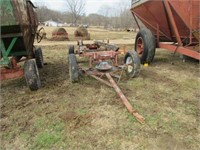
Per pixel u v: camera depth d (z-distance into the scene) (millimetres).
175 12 6504
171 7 6488
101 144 3121
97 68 5520
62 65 7977
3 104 4504
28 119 3861
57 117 3893
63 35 19203
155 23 8109
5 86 5645
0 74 4875
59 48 12984
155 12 7480
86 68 5898
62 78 6164
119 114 3938
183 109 4137
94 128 3512
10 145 3164
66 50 12086
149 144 3104
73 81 5625
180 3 6320
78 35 20484
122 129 3463
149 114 3932
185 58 8656
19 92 5164
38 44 15242
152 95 4809
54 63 8391
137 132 3379
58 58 9492
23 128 3576
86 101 4539
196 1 6312
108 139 3227
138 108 4168
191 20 6441
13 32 4652
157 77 6141
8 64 4902
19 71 5035
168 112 4012
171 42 8523
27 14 6098
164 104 4352
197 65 7645
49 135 3354
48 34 25438
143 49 7441
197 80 5883
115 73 6371
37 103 4504
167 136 3273
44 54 10633
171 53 10312
